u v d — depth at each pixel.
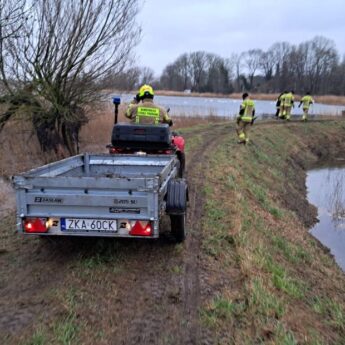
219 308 4.38
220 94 101.62
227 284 4.95
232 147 15.58
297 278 5.79
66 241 5.98
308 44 109.94
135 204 4.80
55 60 11.32
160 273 5.09
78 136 14.65
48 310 4.22
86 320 4.08
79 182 4.80
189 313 4.29
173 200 5.45
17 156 12.14
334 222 11.32
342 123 29.48
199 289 4.75
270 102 72.81
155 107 7.98
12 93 11.35
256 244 6.26
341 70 106.06
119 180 4.77
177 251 5.69
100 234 4.89
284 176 14.84
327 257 7.99
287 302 4.77
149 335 3.91
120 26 12.00
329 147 24.83
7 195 8.86
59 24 11.12
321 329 4.47
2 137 12.70
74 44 11.26
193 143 16.16
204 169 11.16
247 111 16.34
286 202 11.53
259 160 15.09
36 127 12.21
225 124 24.75
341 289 6.23
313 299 5.25
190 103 57.25
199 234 6.37
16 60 11.05
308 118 31.23
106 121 17.64
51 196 4.83
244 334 3.99
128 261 5.39
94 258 5.43
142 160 7.08
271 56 118.38
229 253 5.83
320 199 13.71
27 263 5.30
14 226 6.75
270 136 20.81
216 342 3.86
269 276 5.29
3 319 4.06
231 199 8.39
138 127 7.48
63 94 11.73
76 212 4.87
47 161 12.02
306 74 110.75
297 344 3.95
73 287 4.68
